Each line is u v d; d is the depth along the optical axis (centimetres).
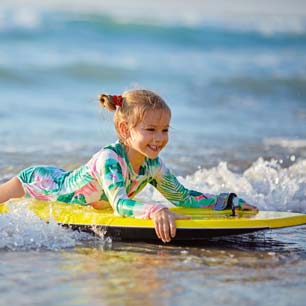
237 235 1138
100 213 1108
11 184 1237
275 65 4856
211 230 1035
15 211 1126
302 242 1103
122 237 1079
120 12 6172
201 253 1012
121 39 5462
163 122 1089
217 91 3788
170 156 1898
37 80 3928
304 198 1415
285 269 930
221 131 2495
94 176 1128
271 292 823
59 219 1103
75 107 3095
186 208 1173
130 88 1215
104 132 2411
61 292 808
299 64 4925
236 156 1950
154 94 1102
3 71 3981
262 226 1043
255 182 1501
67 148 2030
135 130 1093
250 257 996
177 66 4672
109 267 923
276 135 2434
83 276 877
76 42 5112
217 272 908
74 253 996
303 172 1591
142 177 1146
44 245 1032
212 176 1530
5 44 4800
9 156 1823
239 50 5612
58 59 4447
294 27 6644
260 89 3897
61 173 1212
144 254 999
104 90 3775
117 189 1086
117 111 1123
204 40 5800
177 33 5819
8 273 886
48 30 5256
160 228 1027
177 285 843
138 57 4888
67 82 3997
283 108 3256
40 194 1205
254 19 6794
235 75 4322
